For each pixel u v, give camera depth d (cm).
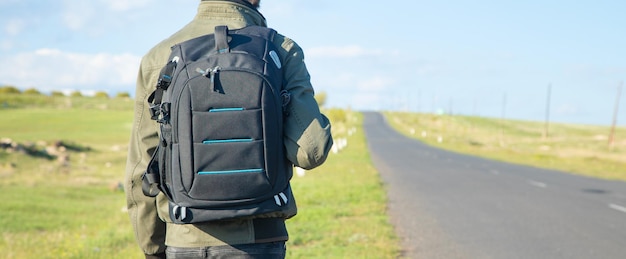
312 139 255
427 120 16888
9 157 3425
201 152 243
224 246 256
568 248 905
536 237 998
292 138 256
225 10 281
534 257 840
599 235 1026
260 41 260
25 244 1123
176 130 247
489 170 2800
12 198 2161
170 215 256
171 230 267
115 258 856
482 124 16138
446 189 1828
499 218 1216
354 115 16875
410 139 8006
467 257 833
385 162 3359
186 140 244
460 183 2042
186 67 249
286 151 258
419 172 2583
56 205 2036
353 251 838
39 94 12988
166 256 272
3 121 8031
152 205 279
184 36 277
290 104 258
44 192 2417
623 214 1307
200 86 243
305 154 255
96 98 13525
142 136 276
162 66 273
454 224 1131
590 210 1364
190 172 244
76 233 1270
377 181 2039
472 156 4394
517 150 6650
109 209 1984
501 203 1477
